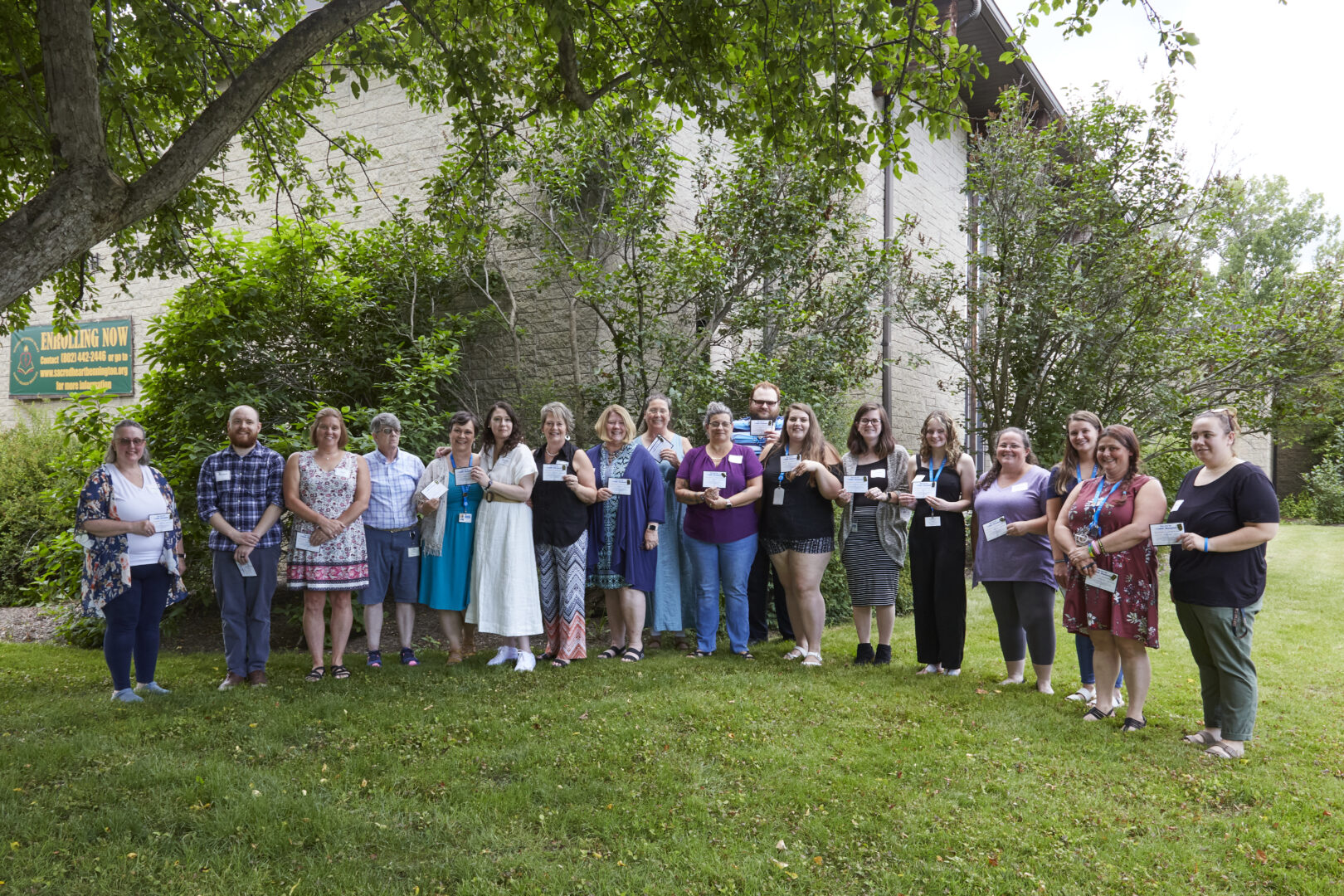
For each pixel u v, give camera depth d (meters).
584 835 3.19
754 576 6.57
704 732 4.18
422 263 8.47
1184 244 9.80
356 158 7.10
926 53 5.00
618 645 6.05
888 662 5.80
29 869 2.81
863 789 3.54
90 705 4.69
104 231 3.56
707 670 5.40
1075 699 4.94
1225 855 3.04
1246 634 4.02
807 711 4.55
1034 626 5.11
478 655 6.05
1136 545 4.34
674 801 3.42
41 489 10.29
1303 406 9.77
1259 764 3.89
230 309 7.88
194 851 2.98
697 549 5.98
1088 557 4.48
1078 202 9.65
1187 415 9.79
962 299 11.47
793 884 2.86
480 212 6.59
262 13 6.02
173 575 5.25
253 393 7.72
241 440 5.25
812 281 8.68
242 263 8.19
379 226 9.34
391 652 6.54
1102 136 9.68
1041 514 5.11
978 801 3.44
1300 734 4.31
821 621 5.75
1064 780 3.68
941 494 5.57
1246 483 4.01
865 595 5.76
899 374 11.69
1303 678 5.43
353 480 5.38
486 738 4.10
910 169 5.30
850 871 2.94
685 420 7.73
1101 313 9.73
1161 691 5.14
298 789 3.48
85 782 3.51
